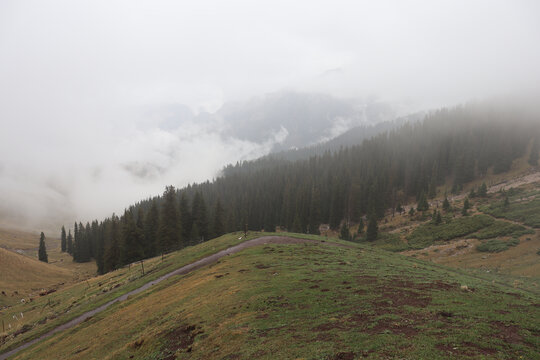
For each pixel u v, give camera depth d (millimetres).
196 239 93562
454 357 11391
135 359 19641
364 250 51406
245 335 17406
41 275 95562
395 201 136250
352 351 12930
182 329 21797
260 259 41031
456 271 42906
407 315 16875
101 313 38969
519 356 11367
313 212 114812
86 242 139625
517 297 20625
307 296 22609
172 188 92875
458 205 104812
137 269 69500
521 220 74812
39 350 32219
